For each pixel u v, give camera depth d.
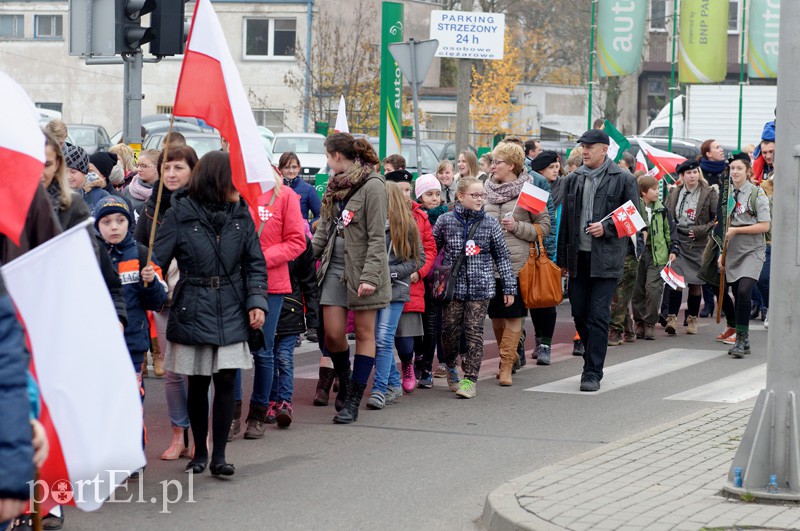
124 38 12.63
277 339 9.76
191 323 7.67
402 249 10.41
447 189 15.27
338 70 46.66
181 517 7.03
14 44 51.97
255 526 6.85
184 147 8.90
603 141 11.42
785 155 6.96
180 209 7.75
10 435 3.54
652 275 15.23
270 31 50.62
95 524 6.86
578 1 63.16
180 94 7.91
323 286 9.92
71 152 9.87
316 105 46.81
